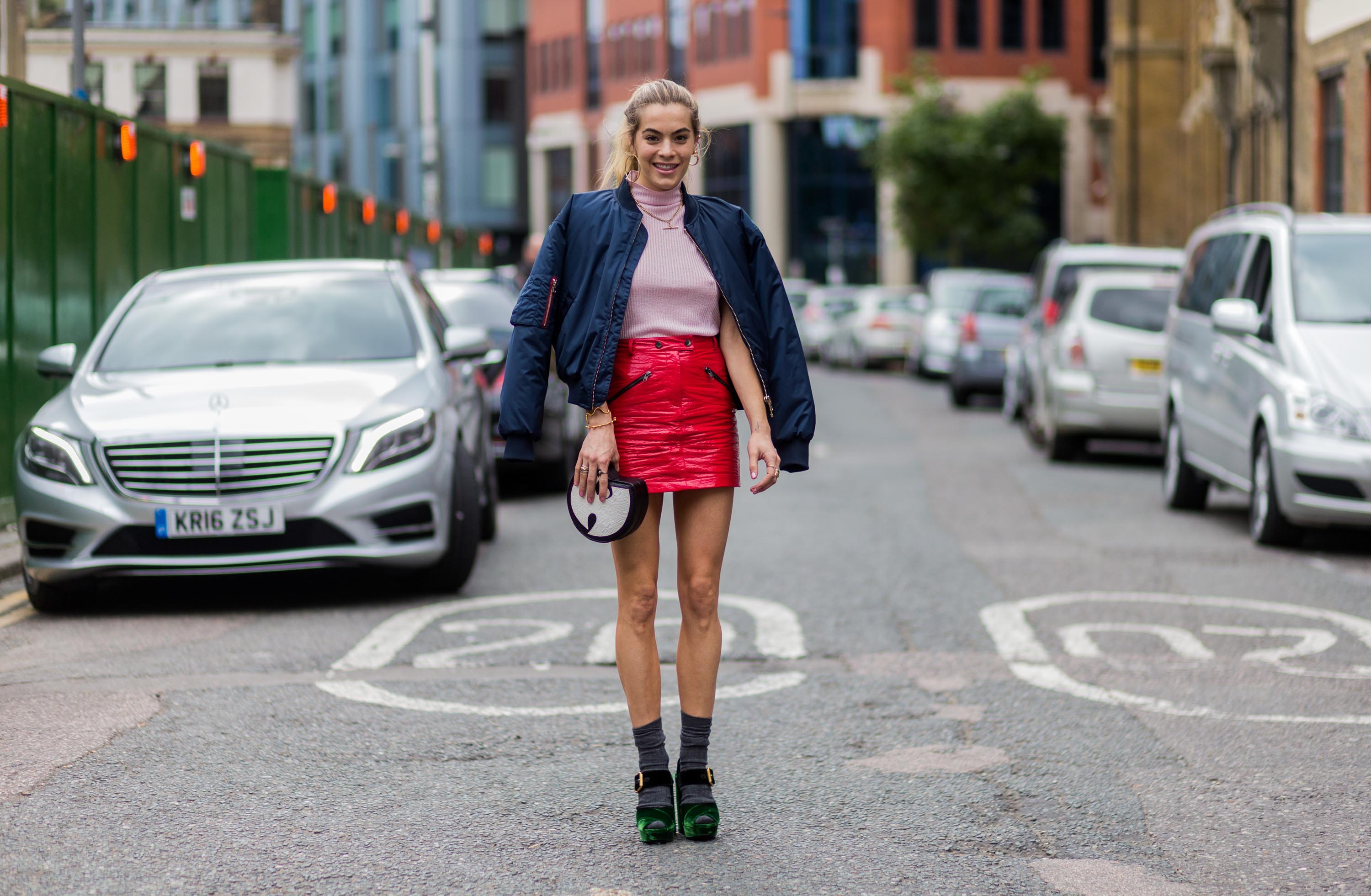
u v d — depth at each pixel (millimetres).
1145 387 16656
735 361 4816
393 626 8250
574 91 72875
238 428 8508
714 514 4820
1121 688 6883
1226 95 30141
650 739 4852
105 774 5512
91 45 25250
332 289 10055
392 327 9789
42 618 8539
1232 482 11805
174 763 5660
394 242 27219
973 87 62031
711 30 65250
